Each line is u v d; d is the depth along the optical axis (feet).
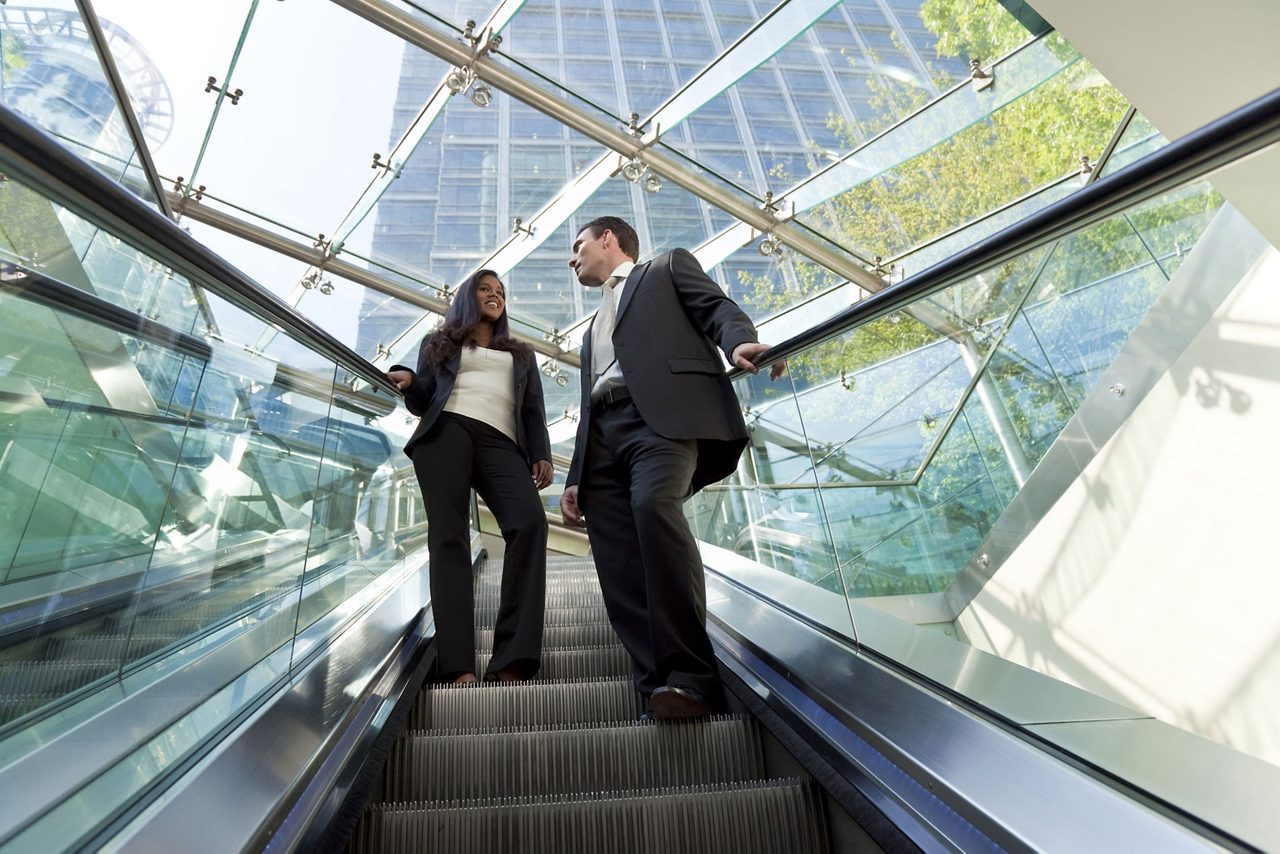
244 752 4.63
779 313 28.04
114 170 13.29
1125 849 3.57
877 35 18.22
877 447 7.97
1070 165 20.92
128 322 5.49
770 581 9.59
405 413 11.92
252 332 6.85
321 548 7.88
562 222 23.03
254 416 6.83
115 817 3.77
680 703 7.11
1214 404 8.36
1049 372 9.40
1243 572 8.08
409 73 18.75
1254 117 3.59
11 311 4.44
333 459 8.37
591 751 7.00
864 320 7.20
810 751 6.05
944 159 21.17
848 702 6.25
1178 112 12.09
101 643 4.78
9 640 4.35
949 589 8.00
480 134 20.56
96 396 5.16
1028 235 5.08
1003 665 5.16
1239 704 7.85
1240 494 8.09
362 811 5.38
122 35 16.62
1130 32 11.48
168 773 4.31
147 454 5.49
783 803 5.94
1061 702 4.58
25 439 4.60
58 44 11.25
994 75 18.60
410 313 27.27
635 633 8.23
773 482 9.57
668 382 7.98
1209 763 3.64
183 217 21.93
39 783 3.66
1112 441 9.24
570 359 30.09
